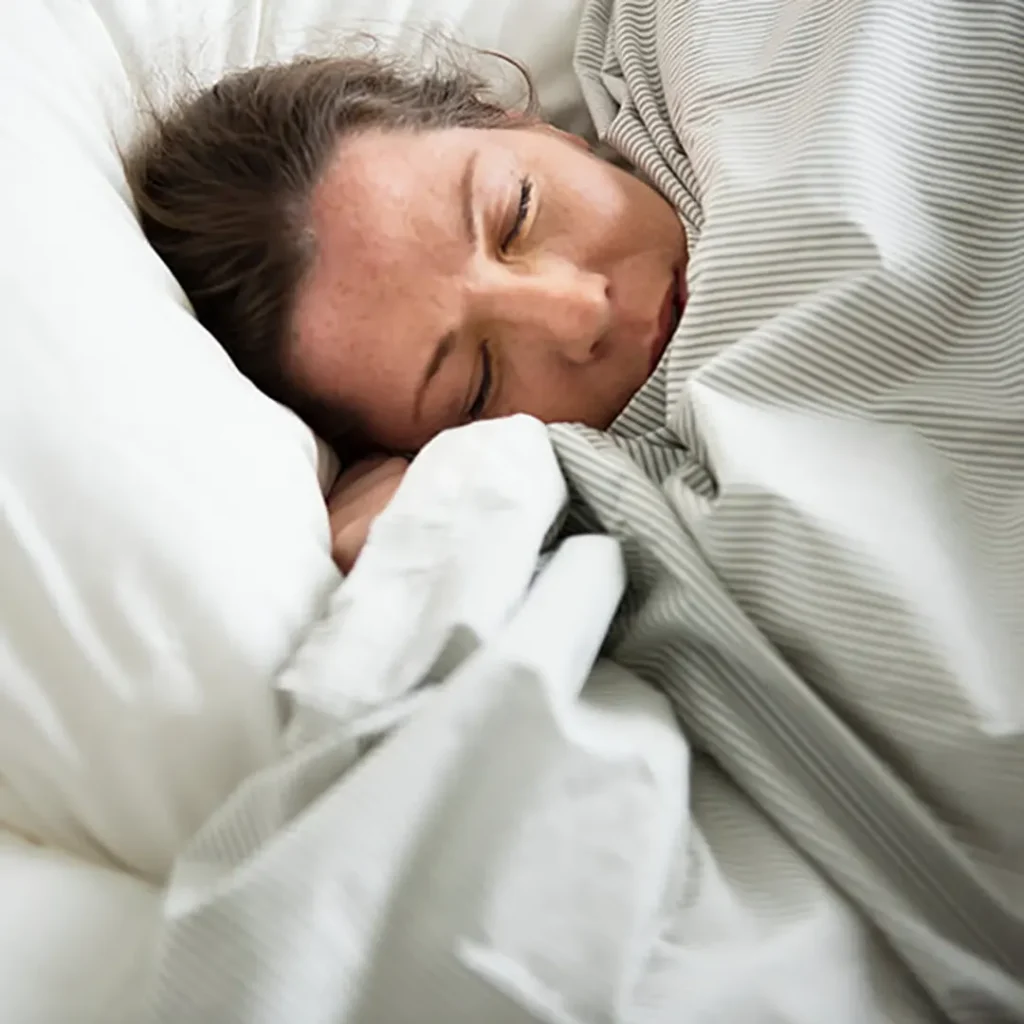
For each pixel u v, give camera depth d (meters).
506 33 0.93
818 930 0.46
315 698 0.46
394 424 0.73
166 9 0.83
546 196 0.71
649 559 0.56
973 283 0.61
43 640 0.48
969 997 0.46
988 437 0.56
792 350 0.58
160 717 0.48
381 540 0.53
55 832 0.51
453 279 0.68
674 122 0.78
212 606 0.49
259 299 0.73
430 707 0.45
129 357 0.54
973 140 0.65
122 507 0.49
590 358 0.69
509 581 0.50
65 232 0.56
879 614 0.50
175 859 0.48
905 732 0.50
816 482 0.54
